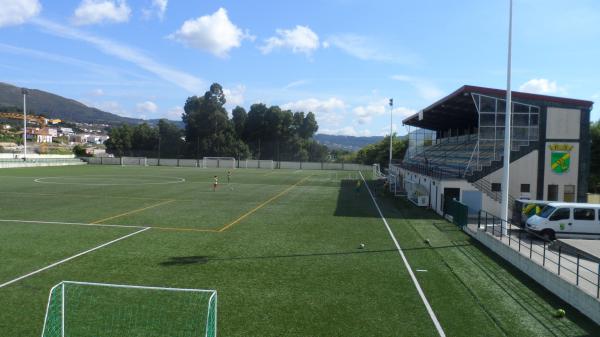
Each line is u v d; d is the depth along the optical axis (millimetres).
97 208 26453
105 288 11594
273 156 111375
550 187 27062
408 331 9320
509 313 10438
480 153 28266
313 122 119375
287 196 35562
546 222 18719
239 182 49125
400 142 86000
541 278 12680
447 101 32969
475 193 26281
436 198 27766
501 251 16031
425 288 12211
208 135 105625
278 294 11500
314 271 13727
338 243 17922
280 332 9125
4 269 13273
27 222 21344
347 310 10469
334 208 28781
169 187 41000
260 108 111062
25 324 9227
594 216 18766
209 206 28453
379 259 15398
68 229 19734
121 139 113625
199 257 15172
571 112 27047
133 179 49750
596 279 11906
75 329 8969
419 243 18234
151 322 9375
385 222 23469
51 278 12445
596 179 45344
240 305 10641
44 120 140875
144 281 12352
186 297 11055
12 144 119125
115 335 8703
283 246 17188
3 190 35750
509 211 26406
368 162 95750
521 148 27016
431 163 44031
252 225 21766
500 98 27250
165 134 112938
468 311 10523
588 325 9773
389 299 11273
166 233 19281
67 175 54000
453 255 16188
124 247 16438
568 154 27031
